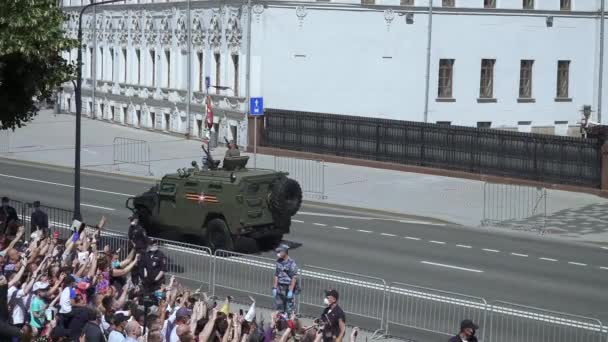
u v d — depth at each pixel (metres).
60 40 31.64
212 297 26.66
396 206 46.97
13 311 19.23
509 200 48.16
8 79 32.78
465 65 68.31
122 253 30.16
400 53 66.56
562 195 49.72
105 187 51.78
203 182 34.62
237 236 34.00
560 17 71.38
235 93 66.69
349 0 64.94
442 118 68.00
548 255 36.59
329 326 21.39
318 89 65.25
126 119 82.31
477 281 31.38
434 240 39.12
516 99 70.31
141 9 78.88
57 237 28.64
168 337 18.38
